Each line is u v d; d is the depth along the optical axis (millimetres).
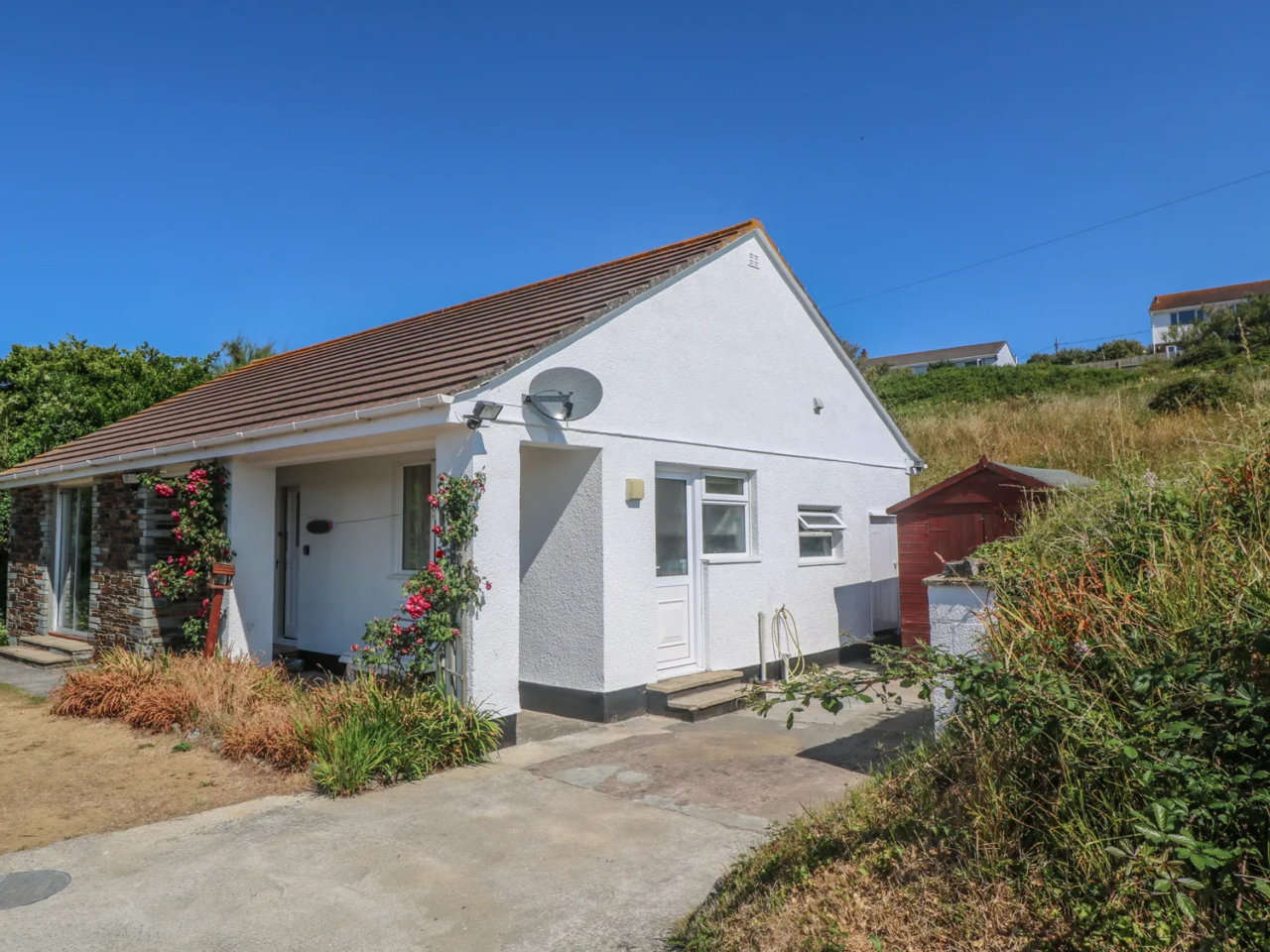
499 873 4785
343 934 4090
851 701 9148
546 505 8984
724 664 9969
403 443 8289
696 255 10031
